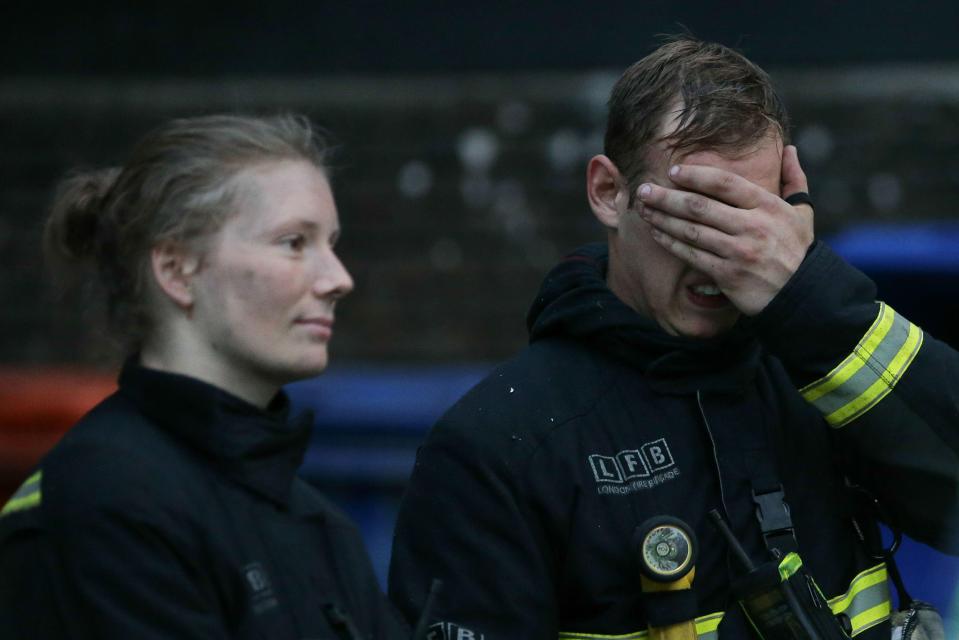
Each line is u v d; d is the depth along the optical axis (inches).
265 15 657.6
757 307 205.9
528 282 567.2
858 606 213.9
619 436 210.4
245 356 171.8
